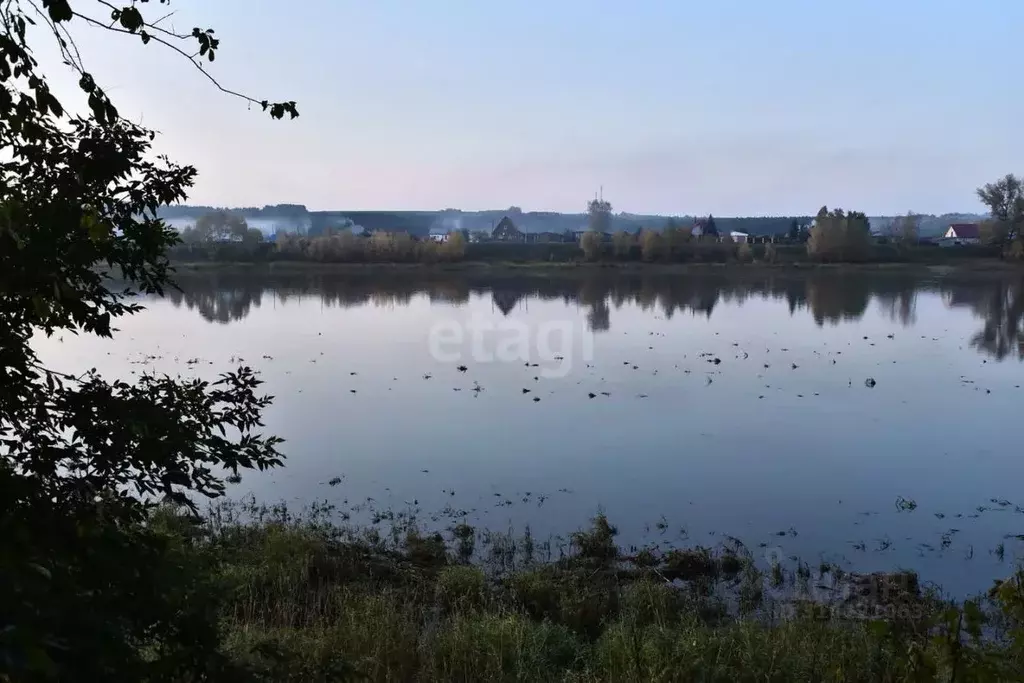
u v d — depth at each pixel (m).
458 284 62.03
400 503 12.60
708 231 99.06
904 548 10.93
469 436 16.75
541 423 17.92
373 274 69.38
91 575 2.69
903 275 68.38
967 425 18.00
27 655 1.78
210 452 3.20
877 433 17.23
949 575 10.00
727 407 19.66
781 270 72.62
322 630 6.94
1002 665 3.12
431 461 14.91
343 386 21.92
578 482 13.76
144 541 3.01
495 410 19.20
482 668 6.64
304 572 8.90
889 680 5.87
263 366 24.75
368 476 13.94
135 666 2.65
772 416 18.77
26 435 2.88
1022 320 39.62
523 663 6.67
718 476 14.16
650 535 11.38
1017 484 13.73
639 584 9.05
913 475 14.25
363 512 12.15
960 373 24.81
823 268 73.31
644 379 23.33
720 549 10.88
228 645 5.65
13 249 2.57
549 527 11.64
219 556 8.64
